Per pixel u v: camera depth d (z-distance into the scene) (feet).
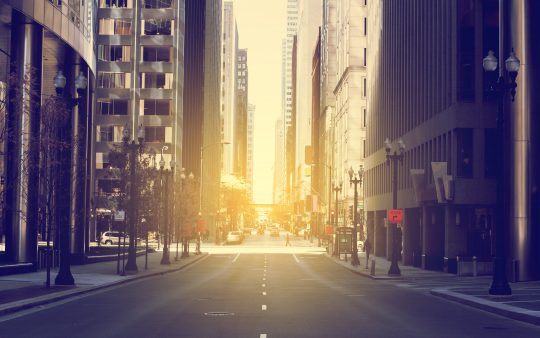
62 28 155.02
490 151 163.43
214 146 586.45
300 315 76.89
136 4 388.37
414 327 67.41
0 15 135.33
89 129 196.44
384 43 259.60
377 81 274.36
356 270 177.17
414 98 208.23
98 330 63.10
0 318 72.69
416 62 206.28
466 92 164.35
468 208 167.22
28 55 142.41
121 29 387.75
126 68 385.50
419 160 200.34
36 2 139.54
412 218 214.48
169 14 388.57
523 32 138.51
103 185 372.99
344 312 81.00
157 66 386.11
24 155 114.42
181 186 257.96
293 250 330.54
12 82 106.42
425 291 117.19
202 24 492.13
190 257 242.37
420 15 202.49
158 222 226.58
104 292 107.86
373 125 283.18
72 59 174.40
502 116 100.37
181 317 73.87
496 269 100.17
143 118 383.86
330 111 521.24
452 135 165.27
